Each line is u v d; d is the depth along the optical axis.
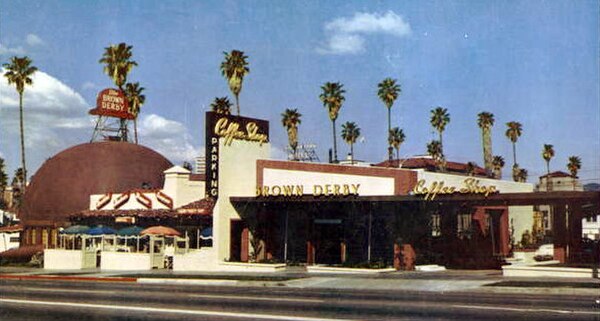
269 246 43.59
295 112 95.19
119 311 19.55
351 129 103.81
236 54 74.62
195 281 32.78
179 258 42.41
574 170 118.25
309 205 41.19
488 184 49.59
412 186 39.47
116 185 61.06
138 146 65.94
